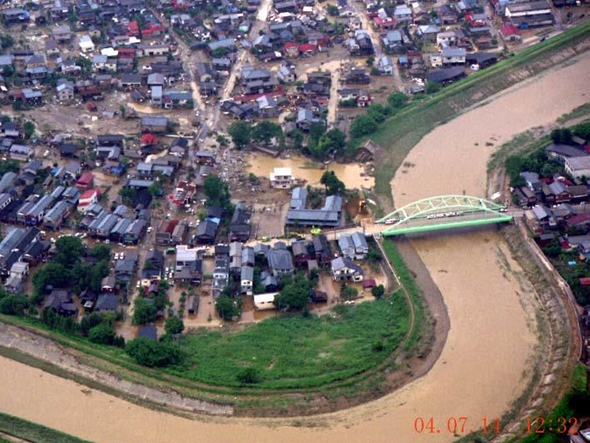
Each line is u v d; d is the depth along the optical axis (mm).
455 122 174625
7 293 128125
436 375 113312
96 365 114188
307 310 126312
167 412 107500
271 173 158750
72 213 147625
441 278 133000
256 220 146625
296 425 105188
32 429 104562
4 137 167000
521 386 110688
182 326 121938
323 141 162500
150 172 156000
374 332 120438
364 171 160250
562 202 145125
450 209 145125
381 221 142750
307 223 143250
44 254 136875
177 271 132875
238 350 117562
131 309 127375
